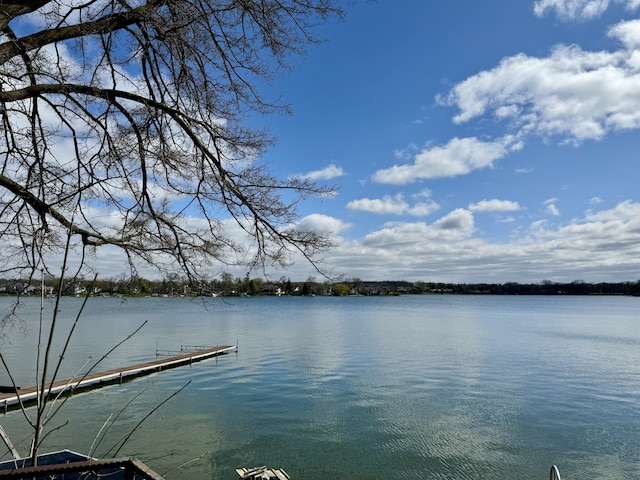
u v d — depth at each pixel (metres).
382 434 15.56
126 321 68.25
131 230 5.27
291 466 12.89
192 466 12.76
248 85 5.76
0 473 2.20
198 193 5.68
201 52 5.36
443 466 12.95
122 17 4.67
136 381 24.73
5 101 4.36
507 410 18.56
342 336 48.47
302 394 21.36
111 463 2.25
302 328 58.94
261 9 5.14
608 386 23.17
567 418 17.48
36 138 5.36
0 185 4.53
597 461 13.32
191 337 46.91
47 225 4.85
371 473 12.47
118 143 5.48
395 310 115.00
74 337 43.97
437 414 17.95
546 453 13.89
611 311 115.12
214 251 5.49
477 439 15.10
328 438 15.13
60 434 15.06
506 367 28.66
